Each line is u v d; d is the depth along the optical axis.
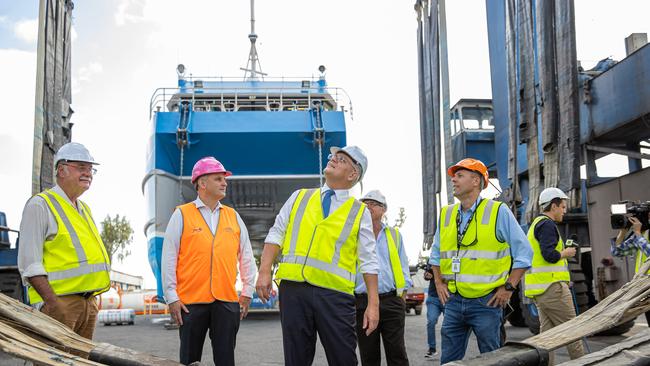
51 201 3.84
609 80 9.63
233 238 4.43
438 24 14.30
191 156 11.38
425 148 15.54
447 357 4.00
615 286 8.53
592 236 9.39
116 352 2.71
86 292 3.85
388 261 5.13
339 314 3.33
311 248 3.36
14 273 11.45
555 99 9.73
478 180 4.03
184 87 12.78
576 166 8.92
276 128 11.14
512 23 11.23
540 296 4.83
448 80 13.52
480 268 3.84
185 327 4.14
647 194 8.13
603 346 7.25
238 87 12.76
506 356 2.66
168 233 4.25
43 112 10.04
